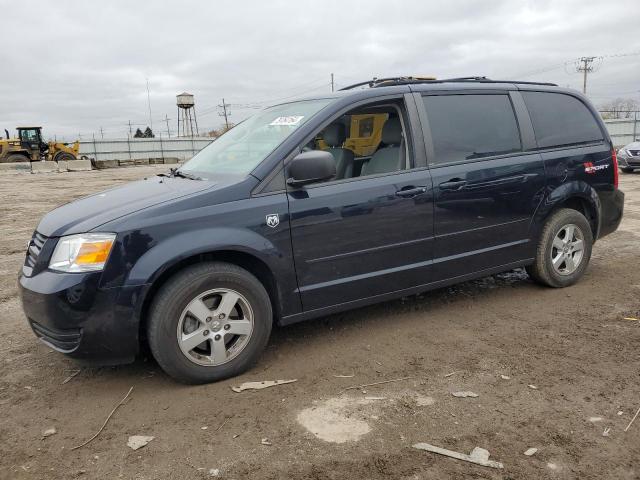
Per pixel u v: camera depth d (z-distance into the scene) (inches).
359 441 105.7
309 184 142.1
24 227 383.9
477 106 175.0
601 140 203.8
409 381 130.2
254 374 136.2
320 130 146.6
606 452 100.7
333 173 135.6
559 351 144.6
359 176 152.4
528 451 101.1
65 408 122.4
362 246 148.8
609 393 122.0
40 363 147.0
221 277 128.7
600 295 189.3
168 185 147.6
